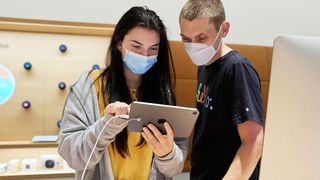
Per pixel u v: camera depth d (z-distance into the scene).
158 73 1.21
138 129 0.93
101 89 1.11
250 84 1.01
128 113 0.90
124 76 1.17
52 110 1.89
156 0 2.13
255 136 0.94
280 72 0.64
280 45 0.64
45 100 1.88
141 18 1.09
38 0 1.93
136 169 1.09
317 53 0.64
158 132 0.91
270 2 2.40
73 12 1.99
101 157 1.02
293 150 0.65
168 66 1.22
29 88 1.86
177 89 2.04
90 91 1.10
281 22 2.44
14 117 1.83
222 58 1.13
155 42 1.11
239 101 0.99
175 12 2.17
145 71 1.15
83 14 2.01
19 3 1.91
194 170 1.25
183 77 2.06
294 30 2.48
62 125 1.06
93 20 2.03
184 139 1.17
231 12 2.32
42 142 1.78
